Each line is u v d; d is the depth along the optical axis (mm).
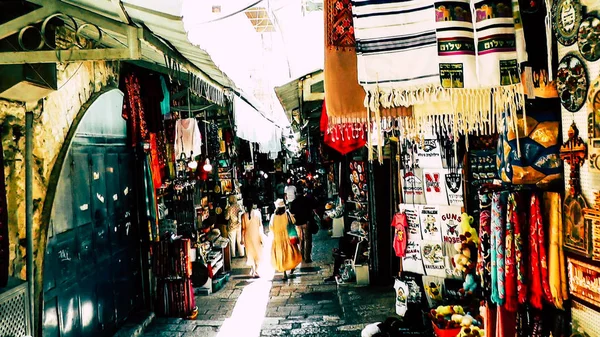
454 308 4746
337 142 4742
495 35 2043
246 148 16547
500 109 2482
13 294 4027
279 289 9062
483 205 3629
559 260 2805
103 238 6027
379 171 8750
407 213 6055
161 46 3535
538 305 2949
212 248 10219
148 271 7398
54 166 4809
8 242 4066
